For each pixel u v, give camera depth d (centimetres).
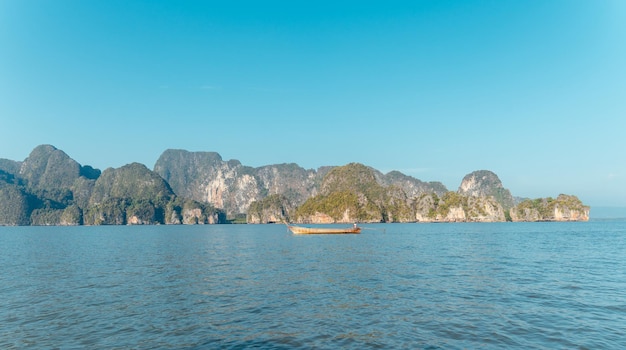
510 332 1769
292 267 4069
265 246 7306
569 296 2502
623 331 1769
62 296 2634
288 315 2106
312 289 2825
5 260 4941
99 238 11394
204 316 2097
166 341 1708
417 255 5209
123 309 2261
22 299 2547
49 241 9756
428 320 1977
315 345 1634
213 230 19375
